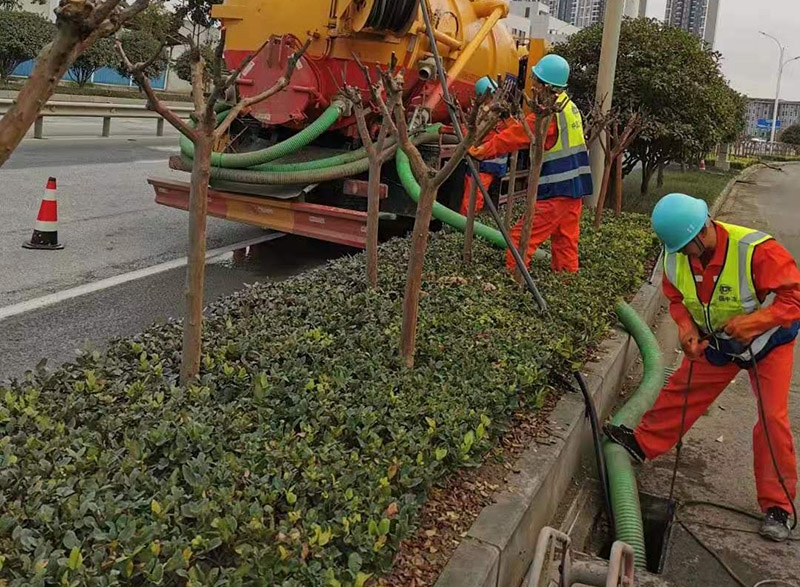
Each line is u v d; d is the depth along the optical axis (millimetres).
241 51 8195
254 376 3705
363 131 5312
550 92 5566
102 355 3891
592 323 5531
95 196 10438
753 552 3895
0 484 2619
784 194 21625
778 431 3945
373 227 5410
